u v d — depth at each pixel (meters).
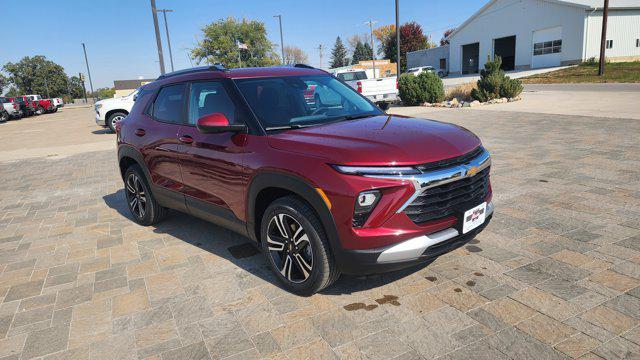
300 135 3.29
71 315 3.32
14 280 4.01
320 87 4.16
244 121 3.56
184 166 4.19
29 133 19.52
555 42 35.12
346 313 3.06
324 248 3.03
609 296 3.02
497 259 3.67
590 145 7.70
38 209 6.44
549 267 3.48
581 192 5.23
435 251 2.97
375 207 2.79
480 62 43.16
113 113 16.09
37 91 94.12
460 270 3.54
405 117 3.92
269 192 3.45
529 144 8.22
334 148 2.97
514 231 4.22
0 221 5.94
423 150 2.93
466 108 15.67
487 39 41.69
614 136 8.32
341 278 3.57
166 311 3.28
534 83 27.56
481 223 3.27
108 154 11.36
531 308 2.94
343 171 2.83
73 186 7.85
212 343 2.85
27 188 7.91
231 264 4.01
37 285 3.87
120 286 3.73
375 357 2.59
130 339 2.96
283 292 3.43
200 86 4.14
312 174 2.94
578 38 33.16
